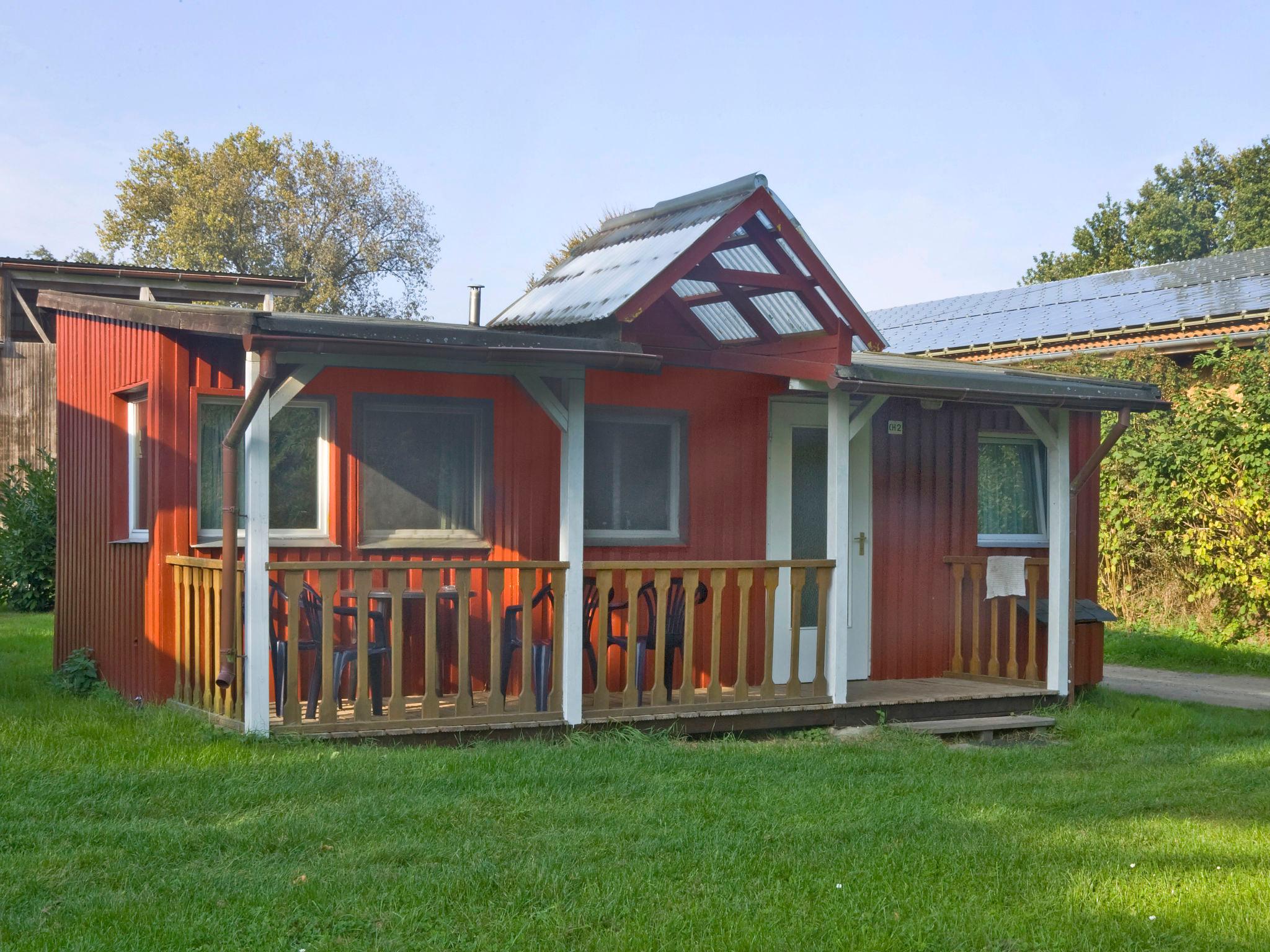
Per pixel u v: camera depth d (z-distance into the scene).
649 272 8.48
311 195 46.78
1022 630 11.41
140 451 9.74
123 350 9.63
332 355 7.66
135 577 9.26
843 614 9.54
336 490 8.94
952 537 11.57
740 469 10.41
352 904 4.94
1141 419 16.56
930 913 5.05
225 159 47.19
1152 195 49.53
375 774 6.89
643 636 8.94
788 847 5.95
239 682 7.74
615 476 9.93
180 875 5.22
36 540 17.25
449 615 9.38
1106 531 16.98
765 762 7.97
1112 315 20.86
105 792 6.40
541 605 9.52
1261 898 5.29
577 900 5.08
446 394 9.28
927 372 10.25
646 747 8.10
